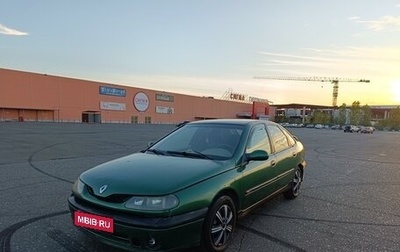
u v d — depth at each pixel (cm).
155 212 296
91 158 1070
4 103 4619
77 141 1733
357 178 851
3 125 3238
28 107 4897
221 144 434
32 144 1488
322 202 589
